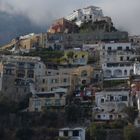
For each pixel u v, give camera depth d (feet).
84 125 548.72
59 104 608.60
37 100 611.88
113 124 527.40
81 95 622.95
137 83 611.88
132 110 561.43
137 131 505.66
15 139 526.57
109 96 598.75
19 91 654.94
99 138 510.17
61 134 517.55
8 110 579.48
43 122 560.20
